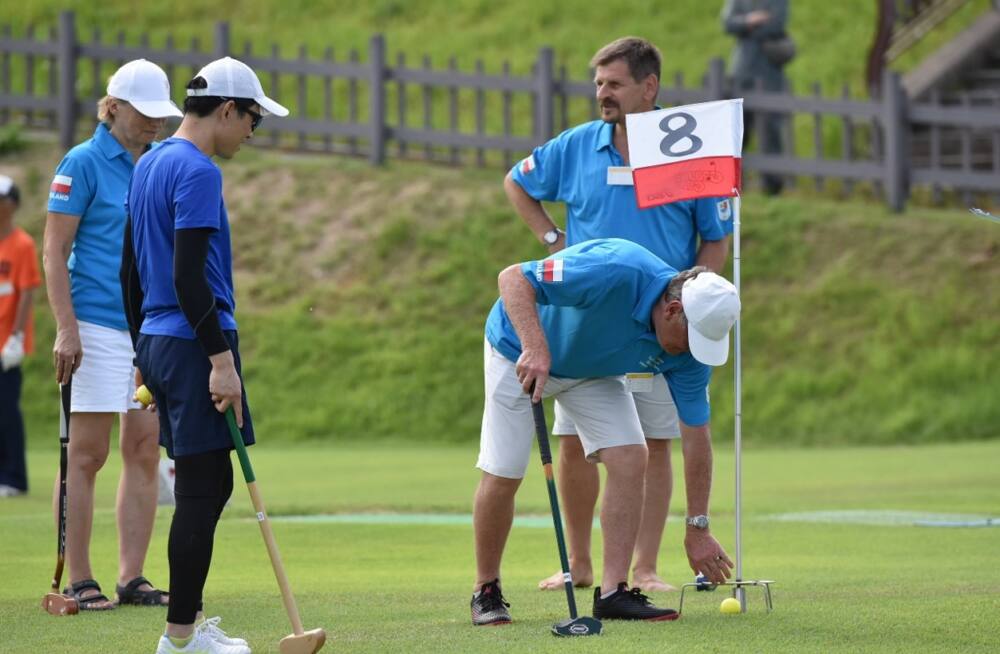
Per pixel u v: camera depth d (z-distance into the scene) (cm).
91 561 2684
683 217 2352
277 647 1762
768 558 2680
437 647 1705
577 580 2350
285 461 5100
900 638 1738
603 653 1644
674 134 2159
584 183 2366
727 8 6938
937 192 6844
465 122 8475
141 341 1739
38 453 5478
